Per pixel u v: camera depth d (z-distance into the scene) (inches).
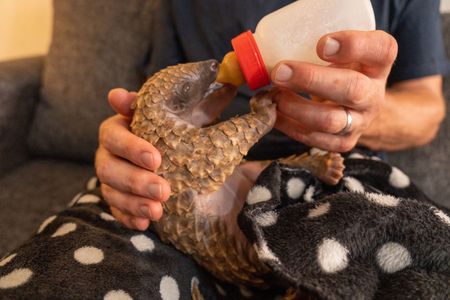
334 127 17.4
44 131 36.2
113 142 17.8
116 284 16.4
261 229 16.9
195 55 27.2
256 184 18.5
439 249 15.8
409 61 26.4
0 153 34.4
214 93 18.7
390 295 15.2
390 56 16.3
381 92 17.5
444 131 28.5
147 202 17.3
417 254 15.9
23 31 46.2
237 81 17.8
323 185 20.2
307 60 17.1
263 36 17.0
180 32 27.9
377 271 16.1
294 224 16.8
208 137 16.9
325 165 19.8
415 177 28.7
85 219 19.7
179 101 17.9
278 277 15.0
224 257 18.2
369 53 16.1
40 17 45.1
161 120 17.4
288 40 16.9
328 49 15.8
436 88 27.0
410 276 15.4
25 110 36.4
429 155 28.5
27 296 15.6
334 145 18.8
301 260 15.7
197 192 17.6
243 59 16.9
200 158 16.8
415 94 26.1
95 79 34.6
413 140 25.6
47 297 15.6
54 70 35.8
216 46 26.4
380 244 16.3
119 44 34.1
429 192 28.4
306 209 17.5
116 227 19.0
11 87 34.6
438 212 16.9
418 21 26.0
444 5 33.0
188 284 18.0
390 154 29.2
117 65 34.1
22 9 45.3
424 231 16.1
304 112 17.5
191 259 18.9
